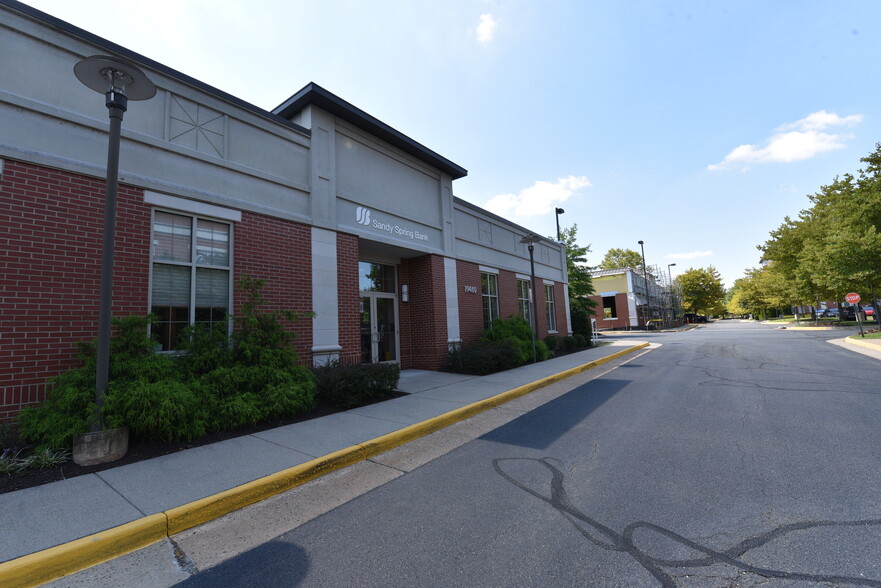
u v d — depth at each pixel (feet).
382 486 14.34
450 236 44.75
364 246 37.32
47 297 18.26
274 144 28.66
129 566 9.93
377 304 39.96
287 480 14.46
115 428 15.93
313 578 9.12
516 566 9.23
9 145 17.99
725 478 13.53
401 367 40.93
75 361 18.76
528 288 60.75
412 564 9.50
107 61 15.16
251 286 23.90
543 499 12.65
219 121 25.79
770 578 8.41
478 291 48.78
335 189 32.14
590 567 9.07
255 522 12.03
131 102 22.11
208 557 10.25
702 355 51.96
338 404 24.47
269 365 22.26
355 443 17.83
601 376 37.78
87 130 20.36
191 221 23.98
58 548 9.81
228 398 20.01
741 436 17.85
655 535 10.28
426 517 11.84
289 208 29.01
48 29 19.65
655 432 19.06
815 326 108.68
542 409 25.12
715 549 9.56
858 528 10.11
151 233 21.94
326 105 31.50
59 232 18.88
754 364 41.19
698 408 23.35
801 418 20.21
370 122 34.27
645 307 147.23
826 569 8.60
